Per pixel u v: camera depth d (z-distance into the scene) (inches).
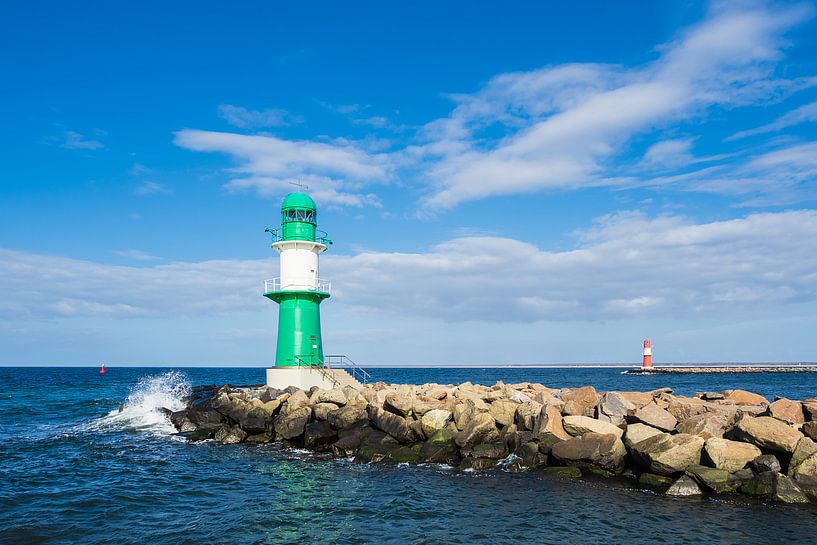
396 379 4023.1
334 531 593.3
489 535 572.4
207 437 1151.6
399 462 887.1
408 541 562.3
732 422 845.8
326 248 1379.2
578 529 582.6
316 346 1344.7
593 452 764.0
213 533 591.2
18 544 563.8
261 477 823.7
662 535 562.3
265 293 1328.7
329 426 1038.4
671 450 714.2
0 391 2699.3
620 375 5290.4
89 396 2354.8
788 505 634.8
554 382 3757.4
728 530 571.8
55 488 772.0
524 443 831.7
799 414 812.0
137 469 883.4
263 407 1154.0
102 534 590.6
